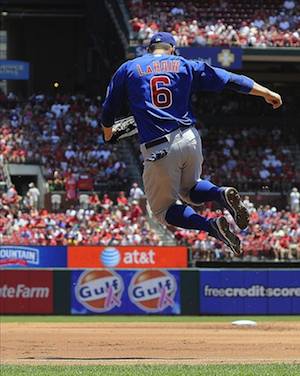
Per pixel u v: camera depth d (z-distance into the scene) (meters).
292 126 152.50
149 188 30.72
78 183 130.88
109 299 93.06
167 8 141.88
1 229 116.31
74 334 70.56
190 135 29.95
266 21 140.75
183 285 93.44
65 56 178.38
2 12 171.38
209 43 135.12
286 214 124.69
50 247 109.38
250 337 66.88
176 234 117.44
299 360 43.28
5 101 148.50
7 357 49.88
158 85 29.73
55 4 172.50
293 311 93.81
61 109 145.25
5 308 93.44
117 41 146.62
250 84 30.36
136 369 36.09
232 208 29.17
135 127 32.06
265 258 115.81
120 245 111.88
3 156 133.00
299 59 136.00
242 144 146.12
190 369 35.94
